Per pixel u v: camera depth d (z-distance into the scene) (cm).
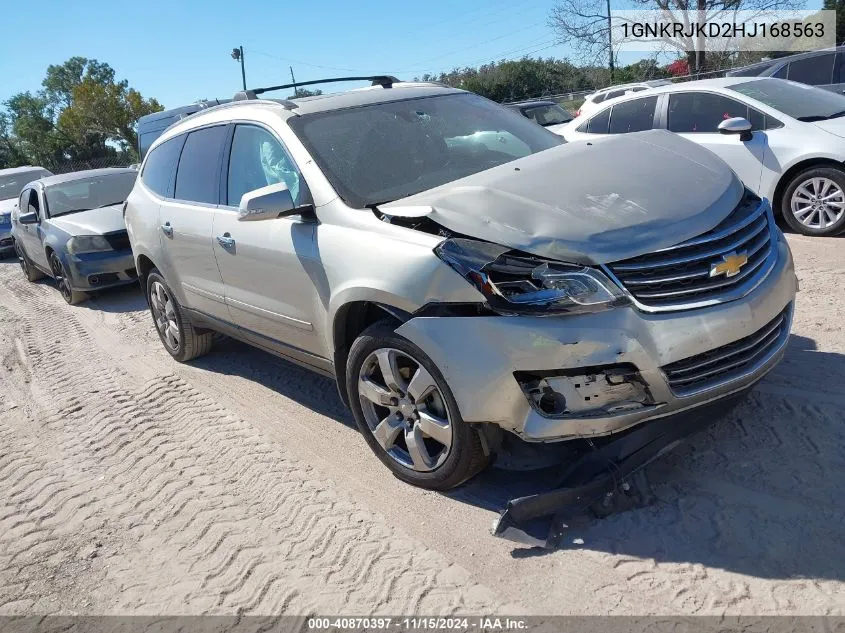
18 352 737
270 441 429
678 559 274
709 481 318
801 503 294
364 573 298
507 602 268
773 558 268
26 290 1107
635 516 301
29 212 1020
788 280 336
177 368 592
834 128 690
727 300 298
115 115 5931
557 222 300
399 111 434
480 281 292
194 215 484
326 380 512
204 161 488
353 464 385
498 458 342
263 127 427
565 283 283
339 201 365
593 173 339
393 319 335
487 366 291
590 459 310
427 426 326
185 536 347
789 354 429
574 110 2922
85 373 627
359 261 338
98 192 1023
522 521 295
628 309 283
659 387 288
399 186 379
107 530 364
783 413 362
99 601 311
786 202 723
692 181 335
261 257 408
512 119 468
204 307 511
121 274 902
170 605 301
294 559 315
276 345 438
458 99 469
